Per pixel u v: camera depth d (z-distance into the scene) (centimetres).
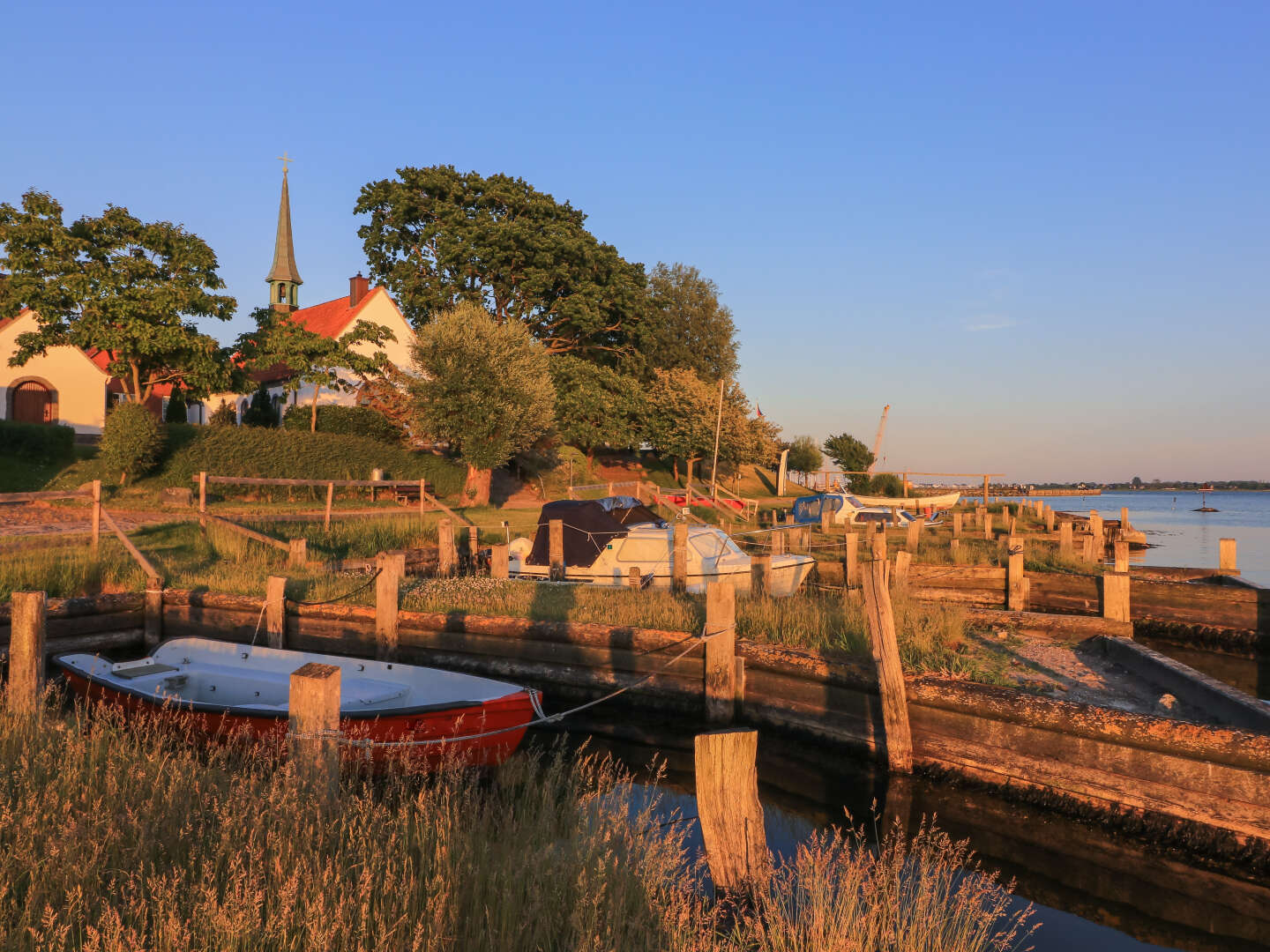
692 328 6819
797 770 899
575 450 4891
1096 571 1973
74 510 2241
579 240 4600
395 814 600
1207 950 555
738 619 1189
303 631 1334
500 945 388
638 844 530
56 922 370
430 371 3353
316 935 351
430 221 4616
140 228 3072
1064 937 568
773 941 429
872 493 5909
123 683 884
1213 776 703
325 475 3247
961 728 854
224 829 469
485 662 1206
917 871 640
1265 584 2305
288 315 3794
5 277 3159
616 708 1113
